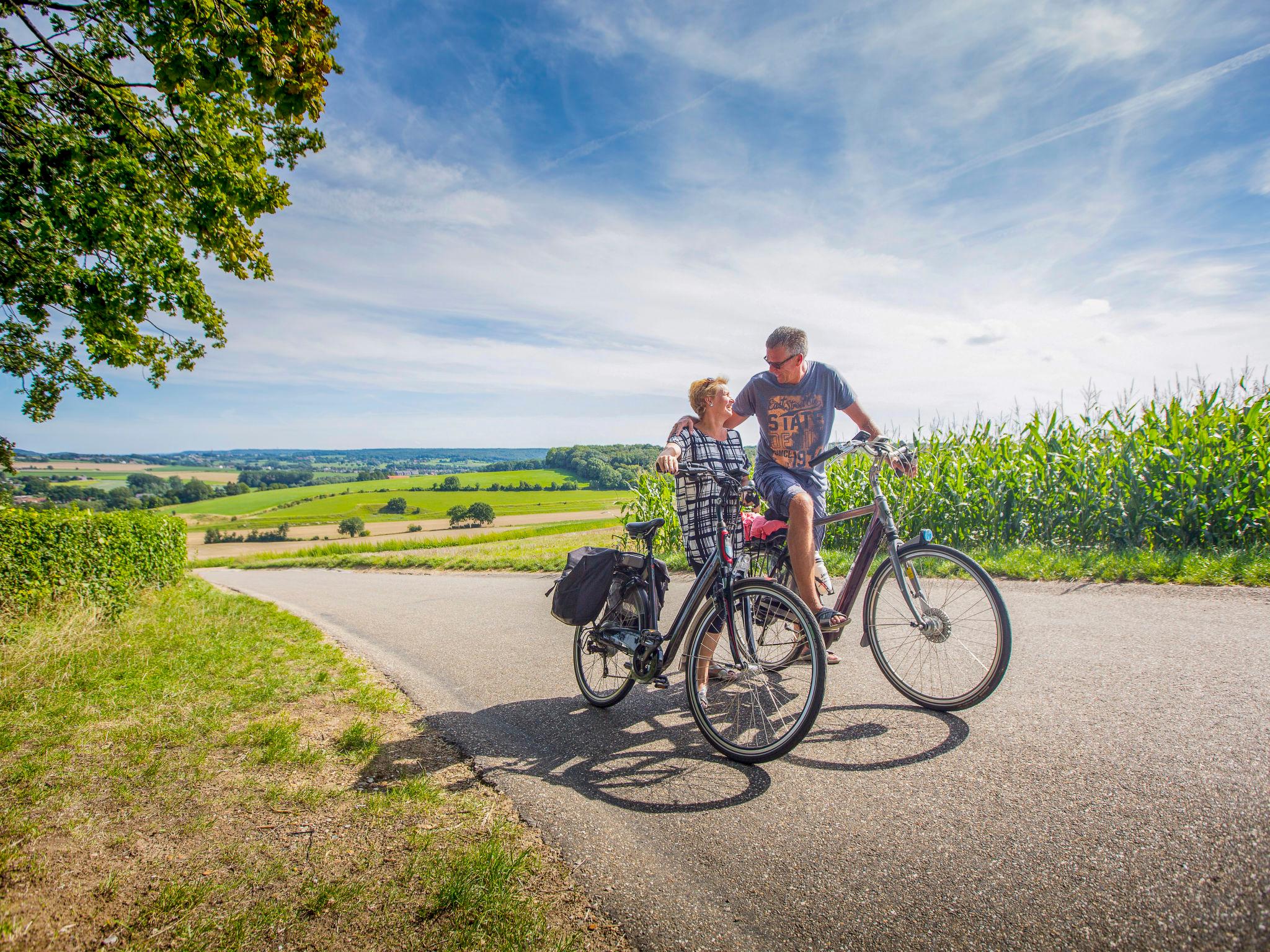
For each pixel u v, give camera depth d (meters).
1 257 9.45
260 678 4.68
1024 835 2.06
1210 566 5.41
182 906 2.01
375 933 1.86
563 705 3.88
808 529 3.38
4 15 7.94
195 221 9.80
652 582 3.60
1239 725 2.59
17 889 2.12
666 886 2.03
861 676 3.72
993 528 8.64
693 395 3.63
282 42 6.23
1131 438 7.55
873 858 2.05
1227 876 1.75
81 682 4.73
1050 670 3.45
